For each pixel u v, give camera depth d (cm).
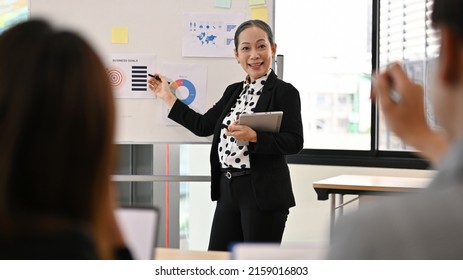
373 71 446
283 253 134
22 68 68
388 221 50
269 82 278
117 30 325
